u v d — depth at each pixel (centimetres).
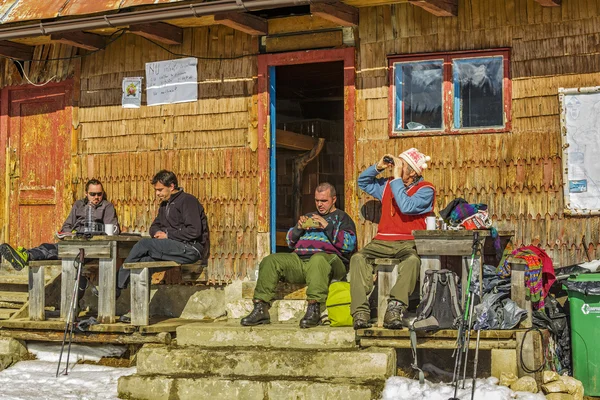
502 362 799
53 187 1151
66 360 973
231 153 1040
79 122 1127
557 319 852
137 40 1095
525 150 909
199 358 856
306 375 827
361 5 959
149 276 946
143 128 1090
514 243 910
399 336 827
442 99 944
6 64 1177
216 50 1052
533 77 908
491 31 925
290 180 1244
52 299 1082
